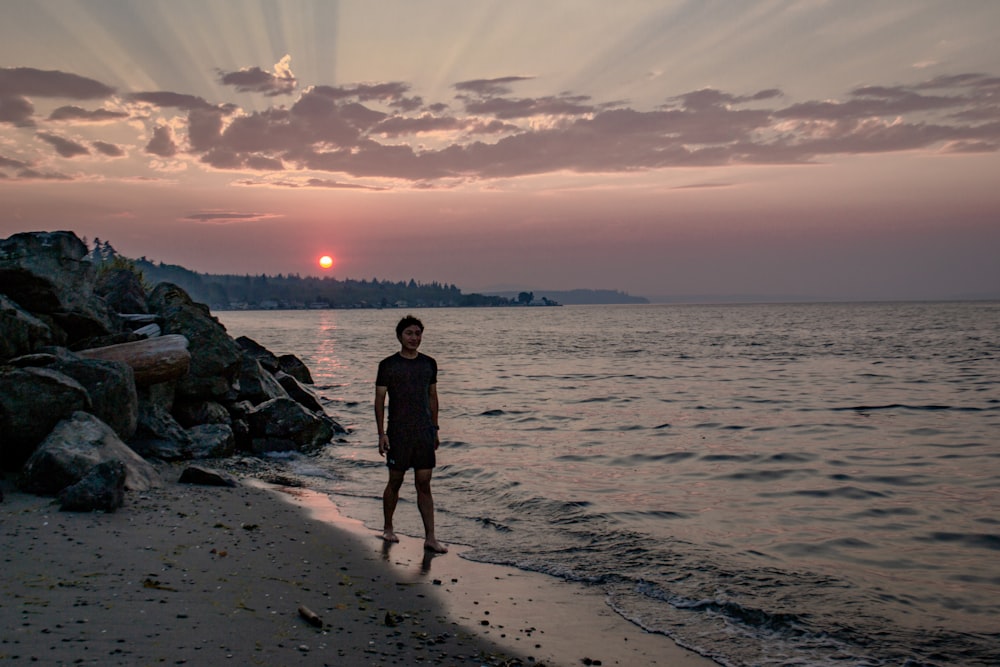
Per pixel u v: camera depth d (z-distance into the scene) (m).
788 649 5.09
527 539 7.86
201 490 9.33
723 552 7.32
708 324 107.62
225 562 6.14
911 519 8.68
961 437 14.84
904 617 5.64
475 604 5.83
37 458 7.91
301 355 48.44
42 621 4.35
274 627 4.77
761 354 44.56
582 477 11.24
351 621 5.13
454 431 16.30
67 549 5.96
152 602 4.91
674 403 21.52
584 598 6.07
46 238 12.88
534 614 5.67
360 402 22.44
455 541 7.78
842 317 132.00
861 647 5.10
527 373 33.09
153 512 7.68
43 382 8.85
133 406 10.66
